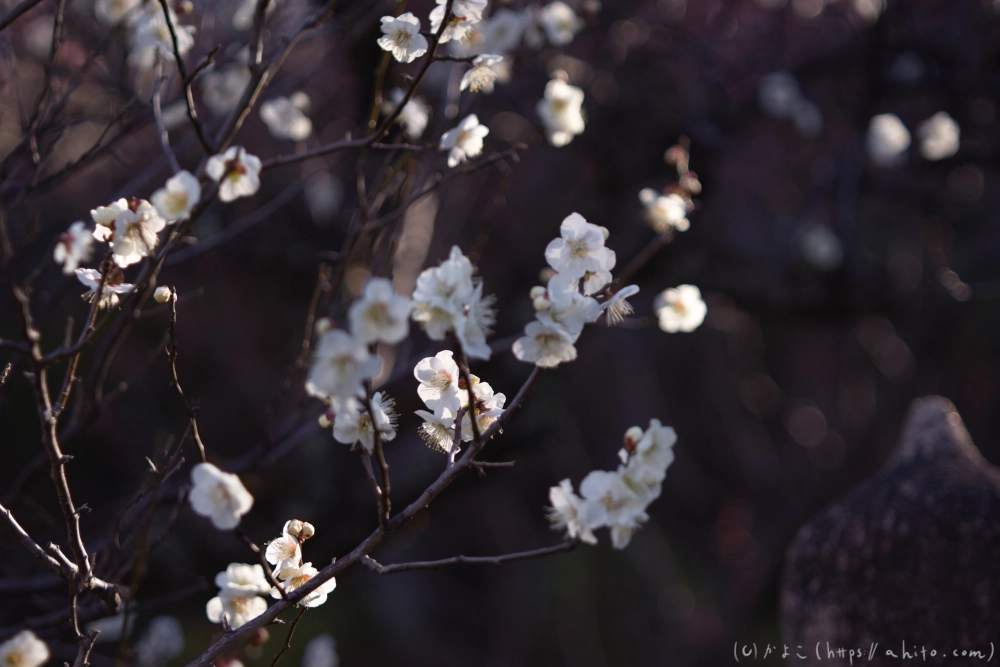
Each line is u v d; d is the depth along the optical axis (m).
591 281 1.17
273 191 3.90
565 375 3.51
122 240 1.17
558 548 1.10
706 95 4.13
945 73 3.97
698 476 8.02
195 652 4.74
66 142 2.90
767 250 4.79
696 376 7.75
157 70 1.82
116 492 5.38
